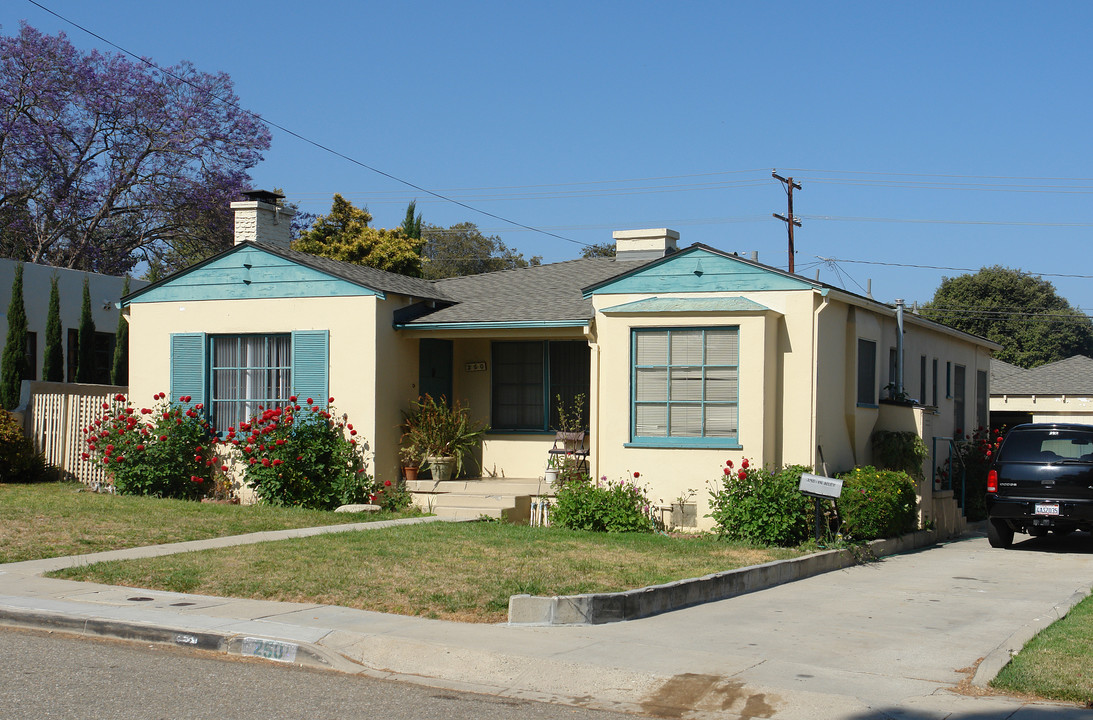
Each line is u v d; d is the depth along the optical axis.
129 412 17.97
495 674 7.66
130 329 18.83
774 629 9.26
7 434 18.97
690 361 15.40
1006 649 8.25
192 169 38.59
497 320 16.89
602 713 6.84
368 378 16.95
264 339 17.91
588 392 17.92
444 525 14.37
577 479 16.23
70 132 36.62
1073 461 15.27
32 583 10.42
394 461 17.41
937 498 17.56
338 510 15.75
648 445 15.43
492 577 10.55
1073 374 32.22
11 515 14.09
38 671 7.48
